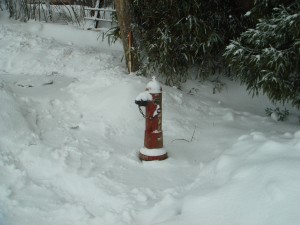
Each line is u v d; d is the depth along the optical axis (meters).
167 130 3.34
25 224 2.14
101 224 2.13
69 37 5.64
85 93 3.77
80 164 2.68
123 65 4.69
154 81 2.78
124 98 3.52
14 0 6.00
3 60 4.71
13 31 5.42
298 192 1.79
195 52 4.39
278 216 1.74
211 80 4.69
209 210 2.00
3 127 2.90
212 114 3.87
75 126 3.24
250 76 3.64
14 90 3.74
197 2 4.33
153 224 2.01
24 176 2.56
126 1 4.09
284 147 2.18
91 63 4.69
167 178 2.62
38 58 4.75
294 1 3.49
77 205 2.30
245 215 1.85
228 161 2.32
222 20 4.48
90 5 6.22
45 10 6.27
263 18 3.53
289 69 3.29
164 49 4.15
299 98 3.55
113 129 3.24
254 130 3.40
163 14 4.32
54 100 3.61
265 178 1.94
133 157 2.86
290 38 3.27
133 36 4.19
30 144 2.86
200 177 2.47
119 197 2.35
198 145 3.16
